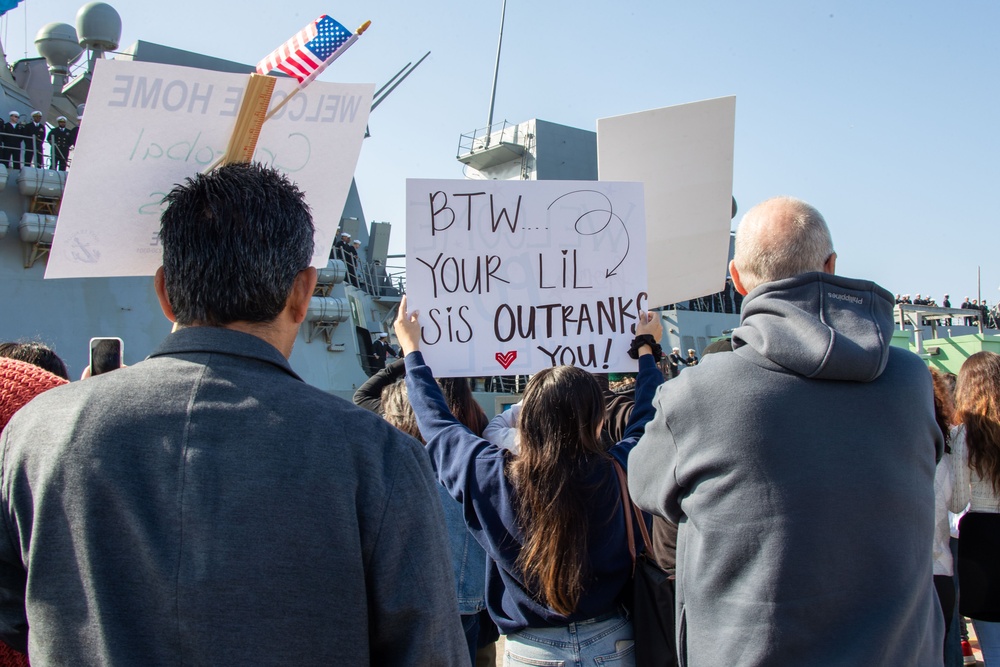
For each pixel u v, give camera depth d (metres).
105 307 10.26
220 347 1.29
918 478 1.70
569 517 2.13
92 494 1.19
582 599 2.21
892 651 1.58
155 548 1.17
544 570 2.14
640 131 3.10
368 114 2.49
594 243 2.84
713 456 1.69
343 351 12.02
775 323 1.72
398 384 3.19
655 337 2.78
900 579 1.61
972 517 3.12
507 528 2.23
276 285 1.33
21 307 9.77
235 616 1.16
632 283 2.84
